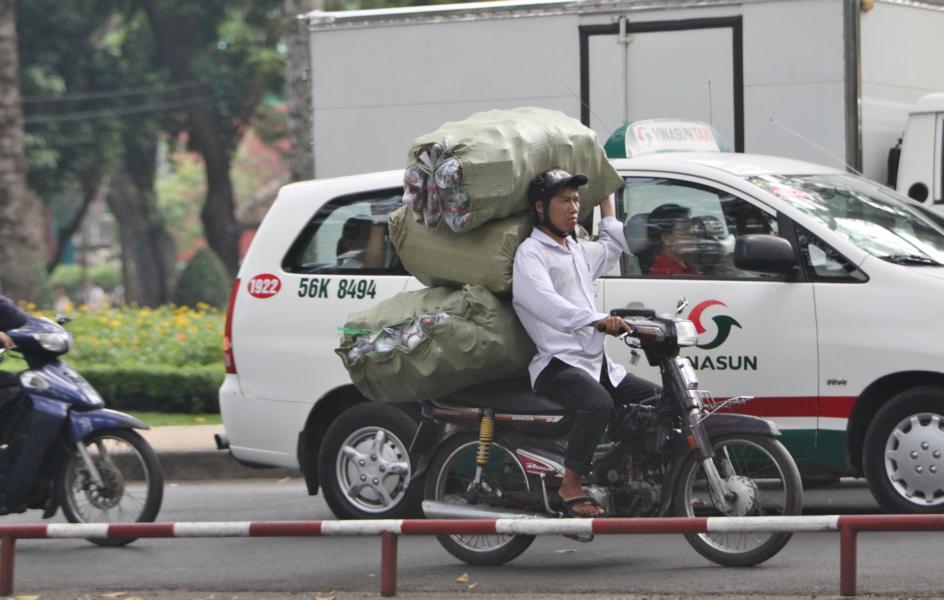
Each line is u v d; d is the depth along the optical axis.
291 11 41.00
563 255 14.98
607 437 15.10
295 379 18.47
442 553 16.67
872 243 16.80
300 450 18.52
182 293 67.12
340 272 18.41
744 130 23.92
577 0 24.59
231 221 79.50
